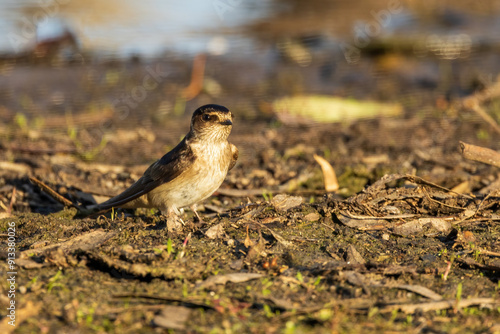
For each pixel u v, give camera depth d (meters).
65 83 22.20
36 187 12.21
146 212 11.13
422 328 6.89
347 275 7.98
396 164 13.91
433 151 15.14
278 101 20.03
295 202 10.45
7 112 19.25
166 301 7.38
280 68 24.06
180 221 9.79
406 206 10.41
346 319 7.03
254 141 16.67
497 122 17.64
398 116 18.83
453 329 6.87
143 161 14.84
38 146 15.62
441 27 27.64
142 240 9.09
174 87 21.95
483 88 20.75
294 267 8.32
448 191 10.30
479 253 8.67
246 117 19.20
